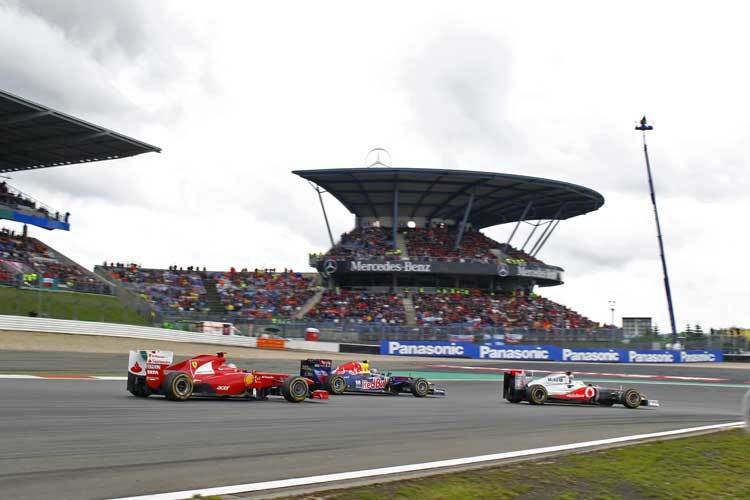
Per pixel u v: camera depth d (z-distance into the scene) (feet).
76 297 144.25
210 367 56.34
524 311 203.51
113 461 27.68
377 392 79.61
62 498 21.86
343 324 168.66
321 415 49.21
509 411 61.26
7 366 81.46
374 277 217.97
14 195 164.25
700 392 102.53
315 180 212.43
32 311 129.18
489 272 212.43
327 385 72.13
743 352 179.32
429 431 43.27
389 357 159.94
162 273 196.85
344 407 57.31
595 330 173.27
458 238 222.69
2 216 156.56
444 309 196.24
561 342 171.22
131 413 42.96
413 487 26.27
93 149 161.27
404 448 35.65
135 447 30.94
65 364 90.22
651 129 187.21
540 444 39.60
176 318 160.56
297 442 35.47
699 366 163.32
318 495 24.23
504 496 25.91
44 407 43.70
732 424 56.44
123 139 152.87
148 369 53.83
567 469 31.71
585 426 50.78
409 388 77.20
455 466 31.12
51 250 170.71
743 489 29.58
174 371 54.39
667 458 36.29
